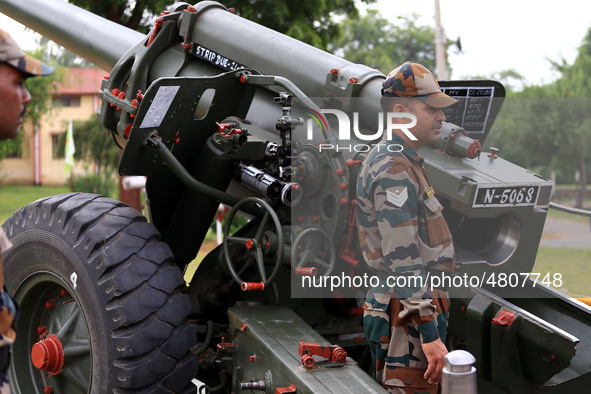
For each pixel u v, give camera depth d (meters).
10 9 4.80
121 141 4.10
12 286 3.37
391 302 2.61
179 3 3.95
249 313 3.13
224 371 3.29
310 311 3.30
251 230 3.46
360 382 2.57
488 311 2.83
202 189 3.23
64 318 3.38
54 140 23.59
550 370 2.72
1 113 1.99
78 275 3.02
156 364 2.93
